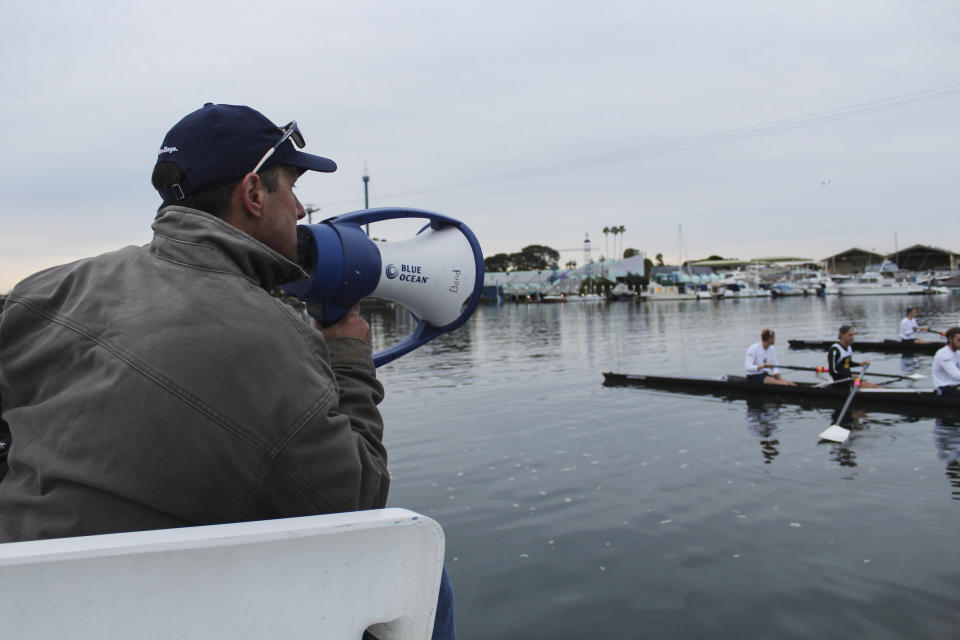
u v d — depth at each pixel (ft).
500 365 63.10
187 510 3.11
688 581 15.31
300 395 3.31
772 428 30.58
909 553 16.22
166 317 3.25
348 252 4.54
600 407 37.40
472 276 5.57
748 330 96.48
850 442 27.50
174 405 3.07
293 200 4.32
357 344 4.57
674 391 42.04
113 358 3.17
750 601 14.29
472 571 16.44
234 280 3.51
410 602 3.00
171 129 4.02
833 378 37.68
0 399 3.64
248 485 3.17
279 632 2.71
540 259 367.86
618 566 16.26
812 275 280.31
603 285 279.08
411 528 2.95
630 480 22.93
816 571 15.47
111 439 3.07
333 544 2.79
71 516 3.08
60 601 2.39
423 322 5.63
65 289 3.60
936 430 29.09
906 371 49.78
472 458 27.14
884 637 12.76
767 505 19.95
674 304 220.02
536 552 17.35
